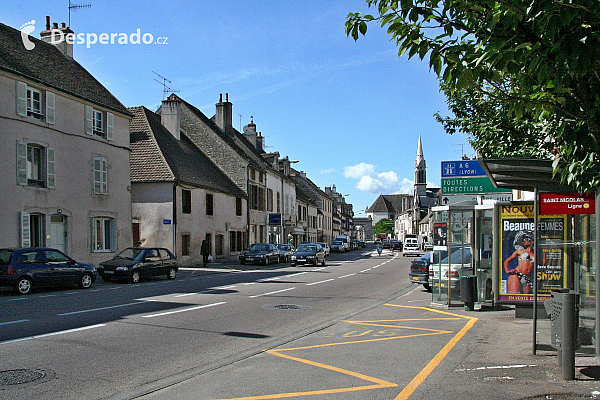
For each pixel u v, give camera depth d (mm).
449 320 10906
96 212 24047
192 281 20844
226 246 37469
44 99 21141
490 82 5789
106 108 24906
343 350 7992
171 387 5949
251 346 8242
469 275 12906
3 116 18938
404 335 9242
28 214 19859
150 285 18844
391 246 75062
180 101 40375
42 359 7078
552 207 7488
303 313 11938
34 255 16031
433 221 13430
